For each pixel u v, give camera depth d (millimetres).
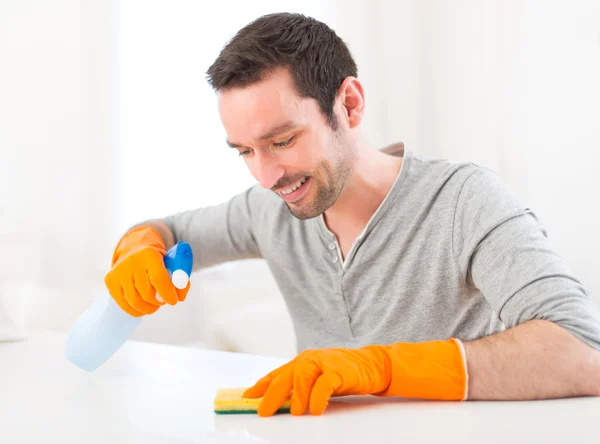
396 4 2365
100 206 1943
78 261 1885
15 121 1793
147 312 1000
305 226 1203
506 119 2215
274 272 1271
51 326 1801
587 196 2074
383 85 2369
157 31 2066
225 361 1104
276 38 915
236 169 2230
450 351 816
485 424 683
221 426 709
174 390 899
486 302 1104
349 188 1087
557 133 2117
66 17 1879
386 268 1114
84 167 1910
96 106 1938
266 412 750
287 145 926
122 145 1999
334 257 1153
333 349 819
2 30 1776
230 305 2262
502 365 794
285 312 2184
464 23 2275
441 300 1098
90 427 725
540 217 2154
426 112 2363
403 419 717
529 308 864
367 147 1104
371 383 790
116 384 945
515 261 915
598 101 2045
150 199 2053
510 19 2189
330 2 2328
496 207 987
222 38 2188
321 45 961
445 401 803
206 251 1325
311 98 932
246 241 1322
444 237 1060
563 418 699
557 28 2100
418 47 2359
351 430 678
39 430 721
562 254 2119
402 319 1124
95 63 1937
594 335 810
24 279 1749
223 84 911
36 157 1822
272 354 2090
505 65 2207
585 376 788
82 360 1011
